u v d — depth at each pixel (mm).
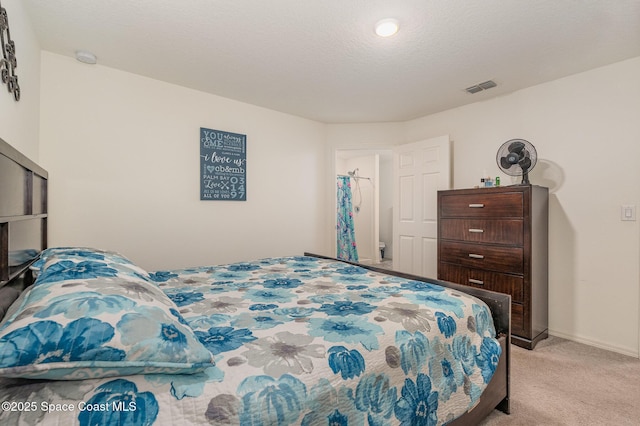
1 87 1450
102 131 2545
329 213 4113
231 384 783
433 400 1104
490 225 2711
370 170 6273
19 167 1221
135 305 836
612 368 2115
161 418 678
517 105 2994
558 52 2258
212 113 3137
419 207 3732
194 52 2303
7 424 599
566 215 2672
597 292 2504
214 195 3166
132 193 2703
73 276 962
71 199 2430
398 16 1838
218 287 1717
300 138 3861
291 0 1709
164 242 2883
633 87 2338
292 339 1025
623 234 2385
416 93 3074
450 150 3545
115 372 699
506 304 1536
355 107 3504
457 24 1913
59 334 657
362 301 1438
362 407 920
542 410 1644
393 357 1034
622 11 1770
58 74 2354
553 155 2752
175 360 746
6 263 1028
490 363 1353
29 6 1783
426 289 1649
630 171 2354
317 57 2352
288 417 775
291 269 2238
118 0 1726
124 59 2422
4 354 598
